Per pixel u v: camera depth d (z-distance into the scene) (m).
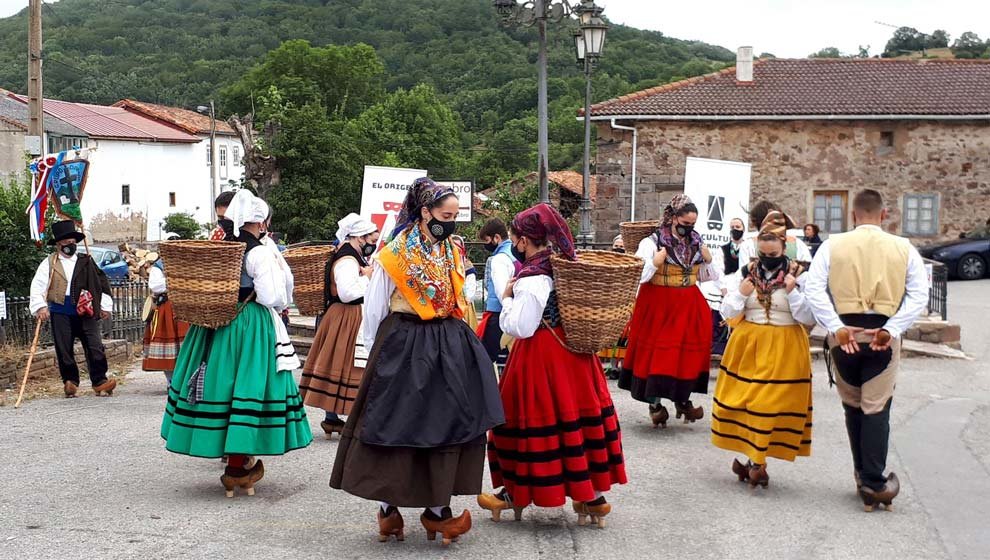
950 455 7.12
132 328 13.80
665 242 7.73
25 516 5.44
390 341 4.78
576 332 5.09
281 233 33.47
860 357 5.68
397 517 5.02
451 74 70.00
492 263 5.87
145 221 47.06
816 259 5.79
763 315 6.17
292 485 6.18
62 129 41.41
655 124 24.59
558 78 55.50
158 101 66.94
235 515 5.50
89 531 5.17
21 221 12.13
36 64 17.73
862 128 24.67
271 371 5.77
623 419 8.40
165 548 4.91
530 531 5.31
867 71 26.92
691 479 6.45
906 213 24.86
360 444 4.71
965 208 24.80
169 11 94.69
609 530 5.34
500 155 51.84
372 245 7.80
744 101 24.94
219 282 5.59
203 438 5.66
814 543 5.15
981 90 25.53
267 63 59.84
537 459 5.10
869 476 5.70
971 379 10.50
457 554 4.90
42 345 11.50
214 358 5.72
